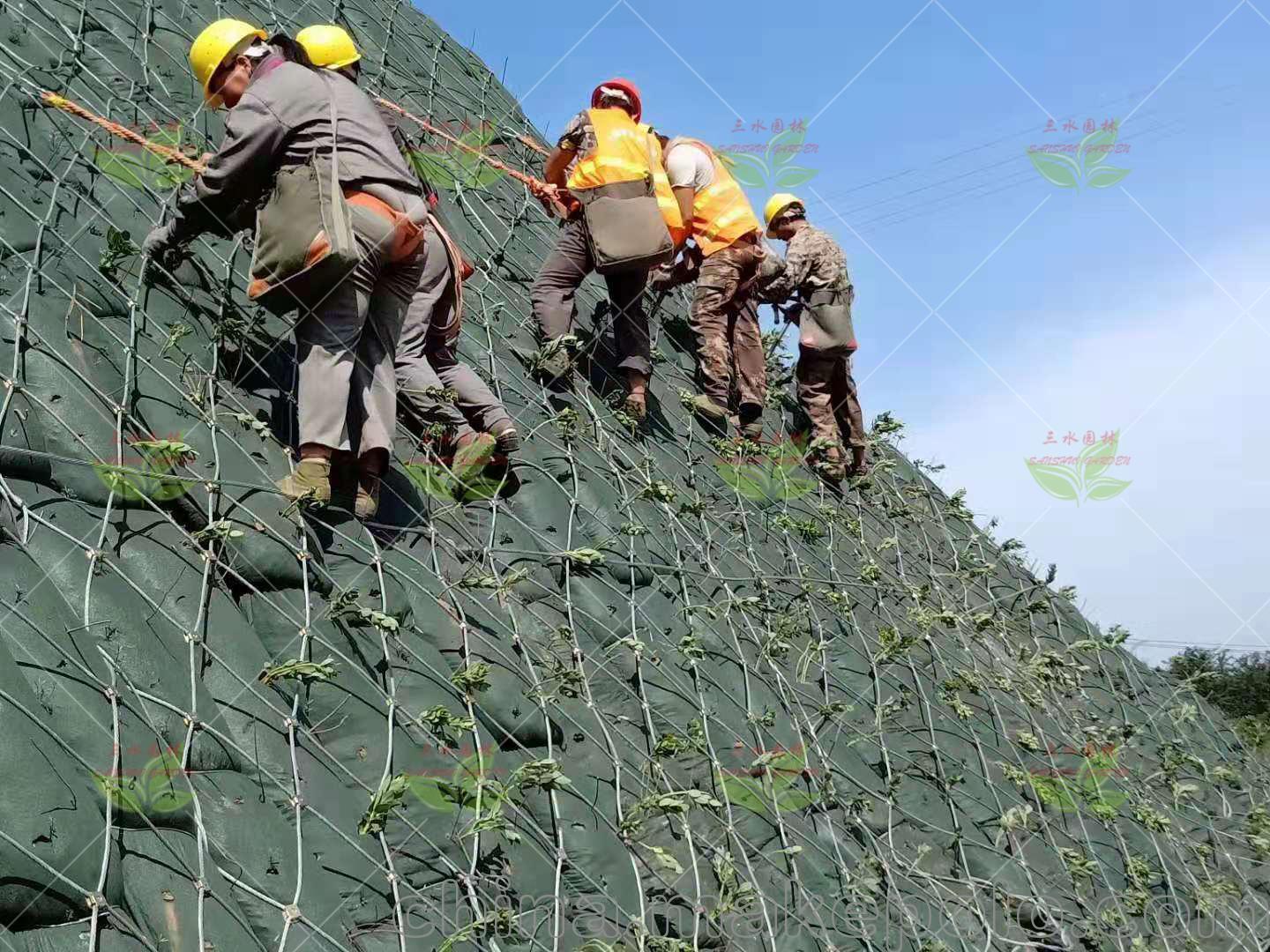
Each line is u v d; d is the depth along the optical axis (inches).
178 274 171.6
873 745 190.5
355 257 144.3
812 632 207.6
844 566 244.5
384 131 158.4
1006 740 216.4
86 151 179.5
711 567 202.1
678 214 255.1
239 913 103.7
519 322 237.5
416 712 136.8
